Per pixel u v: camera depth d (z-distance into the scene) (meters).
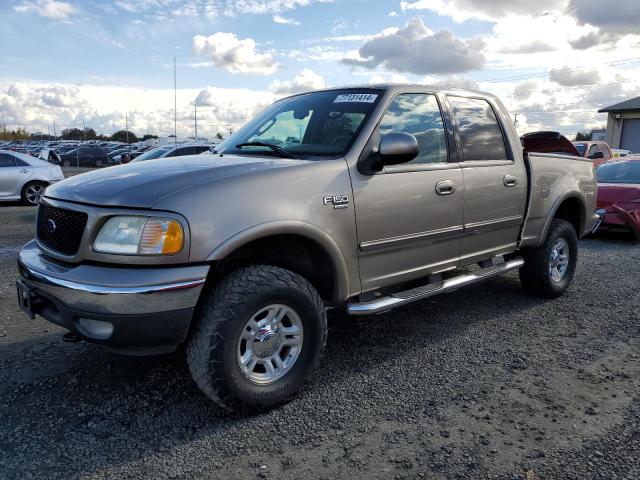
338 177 3.36
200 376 2.89
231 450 2.76
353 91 4.03
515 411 3.17
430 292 3.98
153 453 2.73
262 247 3.32
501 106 4.87
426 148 4.02
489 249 4.59
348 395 3.37
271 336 3.10
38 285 2.97
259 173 3.08
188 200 2.81
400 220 3.71
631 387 3.48
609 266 7.09
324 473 2.57
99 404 3.23
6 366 3.76
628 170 10.02
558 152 6.40
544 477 2.54
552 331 4.54
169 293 2.73
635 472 2.57
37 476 2.53
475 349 4.13
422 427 2.99
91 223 2.84
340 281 3.42
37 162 14.34
